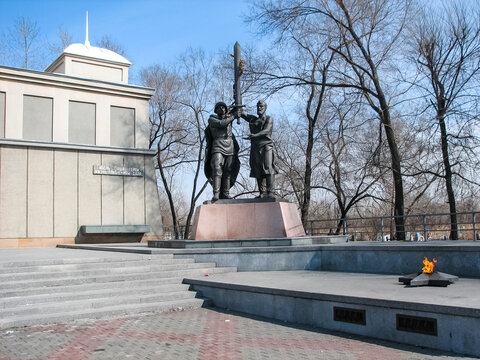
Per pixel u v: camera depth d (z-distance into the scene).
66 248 20.62
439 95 23.27
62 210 24.14
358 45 24.73
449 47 22.91
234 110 15.29
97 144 25.66
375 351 6.21
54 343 6.97
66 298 9.45
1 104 23.45
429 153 23.44
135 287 10.55
